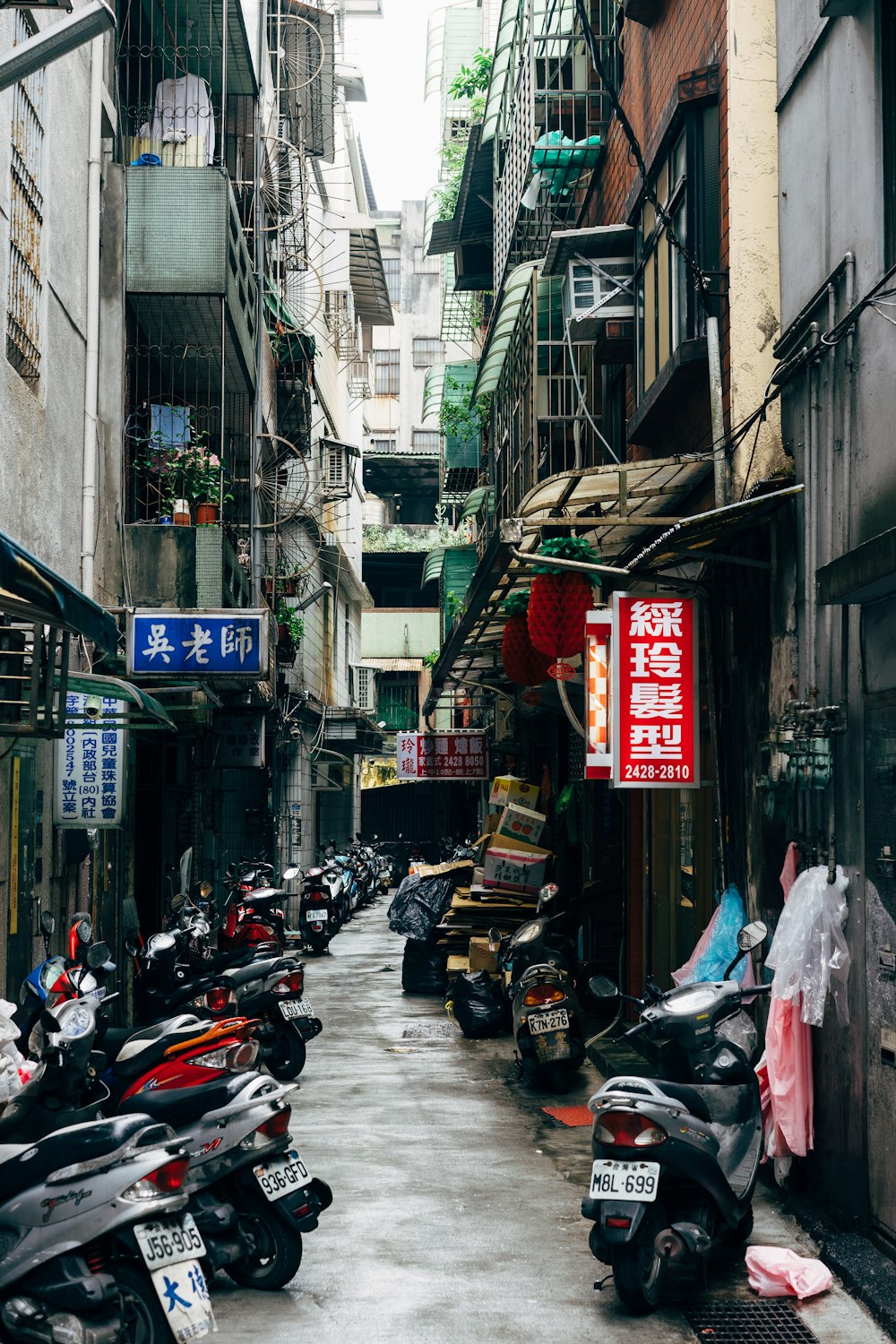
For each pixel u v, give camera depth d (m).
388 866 31.61
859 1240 5.00
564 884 13.87
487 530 15.88
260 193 13.99
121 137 11.89
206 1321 3.74
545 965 8.73
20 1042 5.97
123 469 10.89
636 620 7.21
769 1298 4.66
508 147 13.02
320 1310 4.51
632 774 7.15
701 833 8.18
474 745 20.55
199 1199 4.57
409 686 38.47
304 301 20.23
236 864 14.60
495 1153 6.73
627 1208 4.43
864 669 5.13
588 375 11.87
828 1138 5.45
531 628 7.44
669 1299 4.64
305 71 18.56
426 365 45.19
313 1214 4.73
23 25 7.80
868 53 5.21
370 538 38.69
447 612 22.67
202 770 14.46
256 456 13.73
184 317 11.50
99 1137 3.88
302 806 22.36
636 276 8.83
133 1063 5.18
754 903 6.57
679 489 7.57
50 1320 3.64
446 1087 8.56
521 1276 4.87
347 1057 9.68
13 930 7.33
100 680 7.07
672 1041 5.34
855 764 5.25
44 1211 3.75
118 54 12.39
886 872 4.84
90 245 9.71
